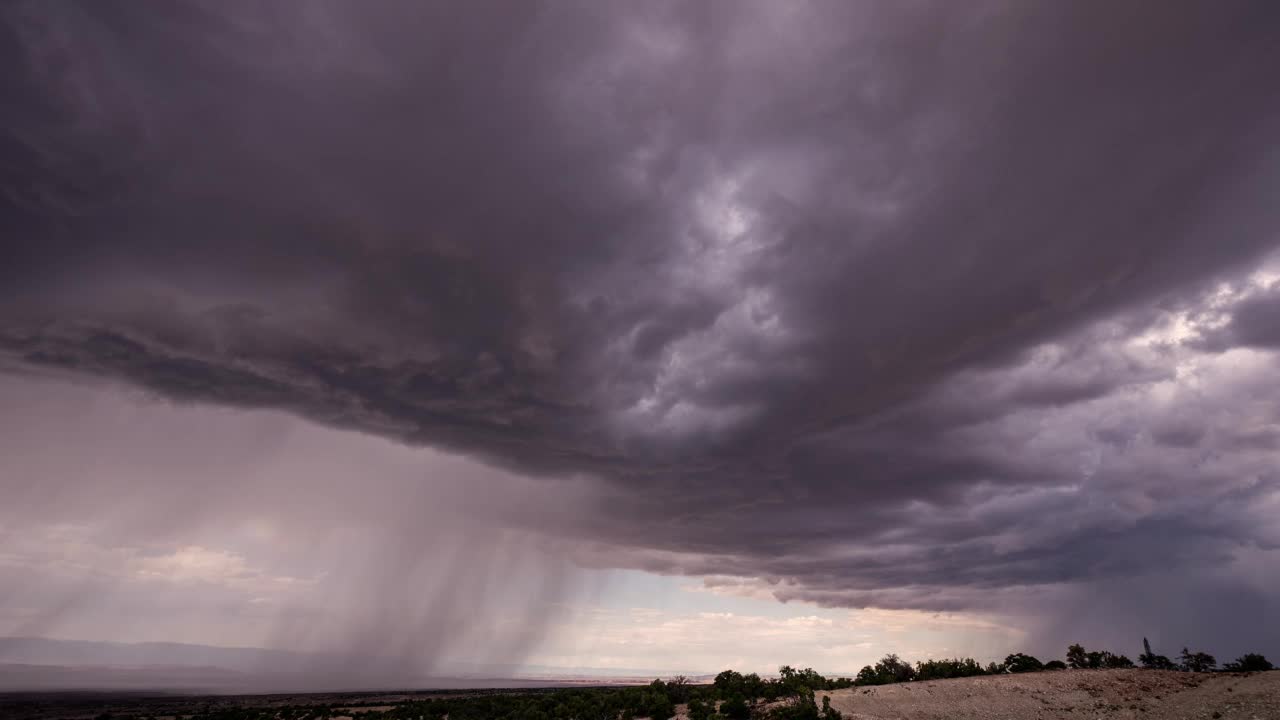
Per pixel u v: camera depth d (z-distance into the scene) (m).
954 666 51.81
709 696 49.94
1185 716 33.78
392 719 55.12
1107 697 39.00
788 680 51.09
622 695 54.81
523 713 51.88
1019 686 42.34
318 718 58.44
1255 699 33.50
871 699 42.53
